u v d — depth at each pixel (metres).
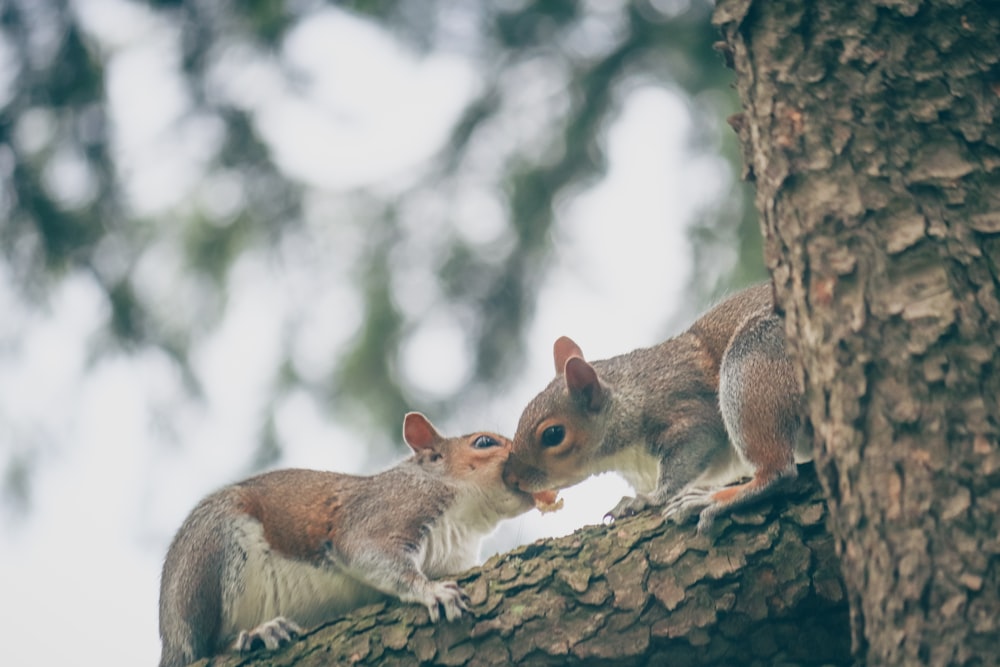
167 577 10.11
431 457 10.70
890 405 5.71
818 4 6.77
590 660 7.28
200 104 13.87
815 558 7.14
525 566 7.72
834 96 6.51
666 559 7.38
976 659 5.07
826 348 6.04
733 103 13.70
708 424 10.23
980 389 5.53
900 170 6.18
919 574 5.34
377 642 7.76
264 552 10.02
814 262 6.22
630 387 10.56
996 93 6.25
